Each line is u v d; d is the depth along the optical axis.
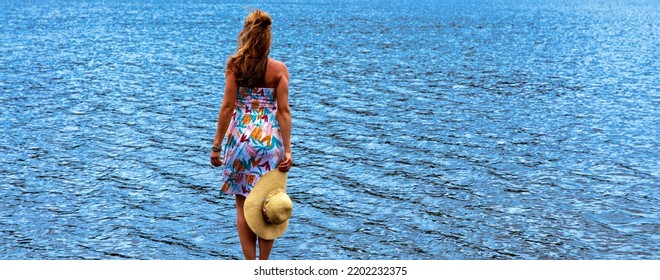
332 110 19.55
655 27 60.44
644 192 11.34
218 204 10.33
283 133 6.54
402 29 54.28
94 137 15.55
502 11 84.62
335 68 29.83
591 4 105.31
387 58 34.31
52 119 17.75
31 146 14.55
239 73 6.45
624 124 17.94
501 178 12.20
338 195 10.95
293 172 12.47
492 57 35.66
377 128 17.05
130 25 53.94
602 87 25.19
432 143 15.32
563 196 11.02
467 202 10.60
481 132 16.69
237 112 6.63
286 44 40.78
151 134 16.00
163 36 45.00
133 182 11.64
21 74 26.56
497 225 9.46
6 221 9.41
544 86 25.33
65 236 8.81
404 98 22.02
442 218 9.75
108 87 23.64
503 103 21.34
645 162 13.65
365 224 9.44
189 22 58.34
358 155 14.02
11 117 17.92
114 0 93.38
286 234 8.95
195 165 12.98
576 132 16.80
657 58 35.84
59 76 26.19
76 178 11.89
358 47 39.72
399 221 9.59
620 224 9.57
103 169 12.57
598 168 13.08
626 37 49.56
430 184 11.72
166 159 13.46
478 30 54.59
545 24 62.78
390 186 11.55
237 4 90.62
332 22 60.81
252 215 6.57
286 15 69.69
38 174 12.16
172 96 21.92
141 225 9.27
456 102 21.42
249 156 6.54
